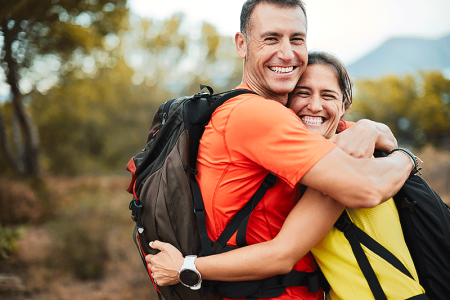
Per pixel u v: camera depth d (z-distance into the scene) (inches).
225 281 48.7
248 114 45.8
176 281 50.3
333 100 57.6
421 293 46.5
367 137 48.3
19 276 194.9
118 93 1106.7
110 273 214.4
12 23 297.3
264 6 52.9
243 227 48.3
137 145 1080.2
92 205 359.6
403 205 49.0
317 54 58.6
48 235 266.7
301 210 46.4
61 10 330.3
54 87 515.8
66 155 846.5
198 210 49.3
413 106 1341.0
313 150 43.1
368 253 47.3
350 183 41.8
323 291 55.7
